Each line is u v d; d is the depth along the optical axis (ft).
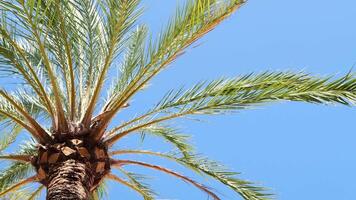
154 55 25.03
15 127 31.50
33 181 27.22
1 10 22.50
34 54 29.58
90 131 26.27
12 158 27.48
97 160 25.98
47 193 24.26
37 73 28.86
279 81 25.00
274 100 24.84
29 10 22.29
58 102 26.13
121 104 26.40
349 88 23.82
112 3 23.80
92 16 28.94
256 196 29.01
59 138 25.90
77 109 28.76
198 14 23.26
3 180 31.91
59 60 28.60
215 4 23.47
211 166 30.12
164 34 24.66
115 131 27.53
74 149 25.40
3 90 26.22
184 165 30.42
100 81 26.53
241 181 29.43
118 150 29.66
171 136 32.60
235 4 23.26
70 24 25.88
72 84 26.86
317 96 24.16
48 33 25.20
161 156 30.42
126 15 23.93
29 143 32.12
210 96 25.72
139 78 25.82
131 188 30.58
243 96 25.16
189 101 26.05
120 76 30.45
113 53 28.55
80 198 23.85
